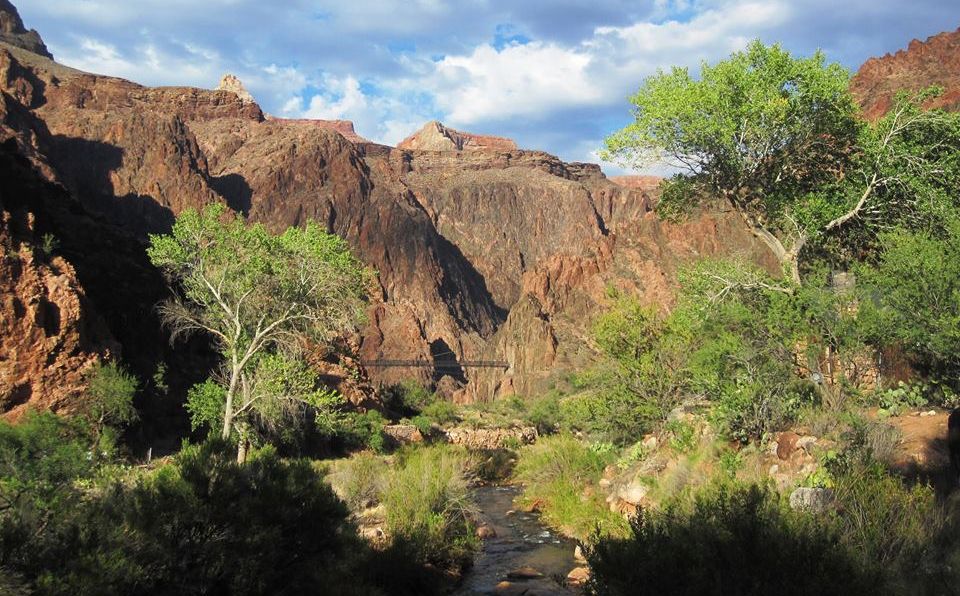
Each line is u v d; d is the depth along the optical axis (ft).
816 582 23.00
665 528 31.78
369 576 42.93
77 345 111.14
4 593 20.86
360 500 64.18
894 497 28.73
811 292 51.52
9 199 138.51
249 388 85.71
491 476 113.09
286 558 32.76
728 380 54.13
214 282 82.84
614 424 73.72
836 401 47.65
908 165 60.54
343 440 154.30
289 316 82.74
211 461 32.04
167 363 147.84
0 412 100.48
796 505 31.73
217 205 83.71
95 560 23.29
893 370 51.52
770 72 60.23
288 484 33.58
